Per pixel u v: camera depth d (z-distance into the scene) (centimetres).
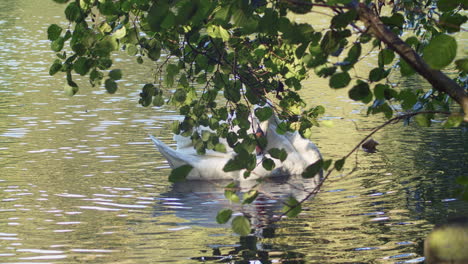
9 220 1162
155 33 911
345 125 1892
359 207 1224
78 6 688
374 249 1016
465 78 925
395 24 522
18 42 3475
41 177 1407
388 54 532
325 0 512
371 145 497
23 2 5197
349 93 512
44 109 2061
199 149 934
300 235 1088
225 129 941
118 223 1154
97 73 727
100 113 2012
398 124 1869
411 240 1052
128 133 1784
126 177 1424
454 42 408
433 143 1666
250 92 950
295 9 526
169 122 1912
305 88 2453
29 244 1052
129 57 3103
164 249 1034
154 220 1175
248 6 530
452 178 1382
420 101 925
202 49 930
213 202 1281
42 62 2942
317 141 1720
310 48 548
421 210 1197
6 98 2231
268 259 985
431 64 409
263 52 976
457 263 348
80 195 1302
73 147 1634
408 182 1370
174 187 1374
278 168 1469
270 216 1191
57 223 1152
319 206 1238
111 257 1000
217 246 1045
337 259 977
